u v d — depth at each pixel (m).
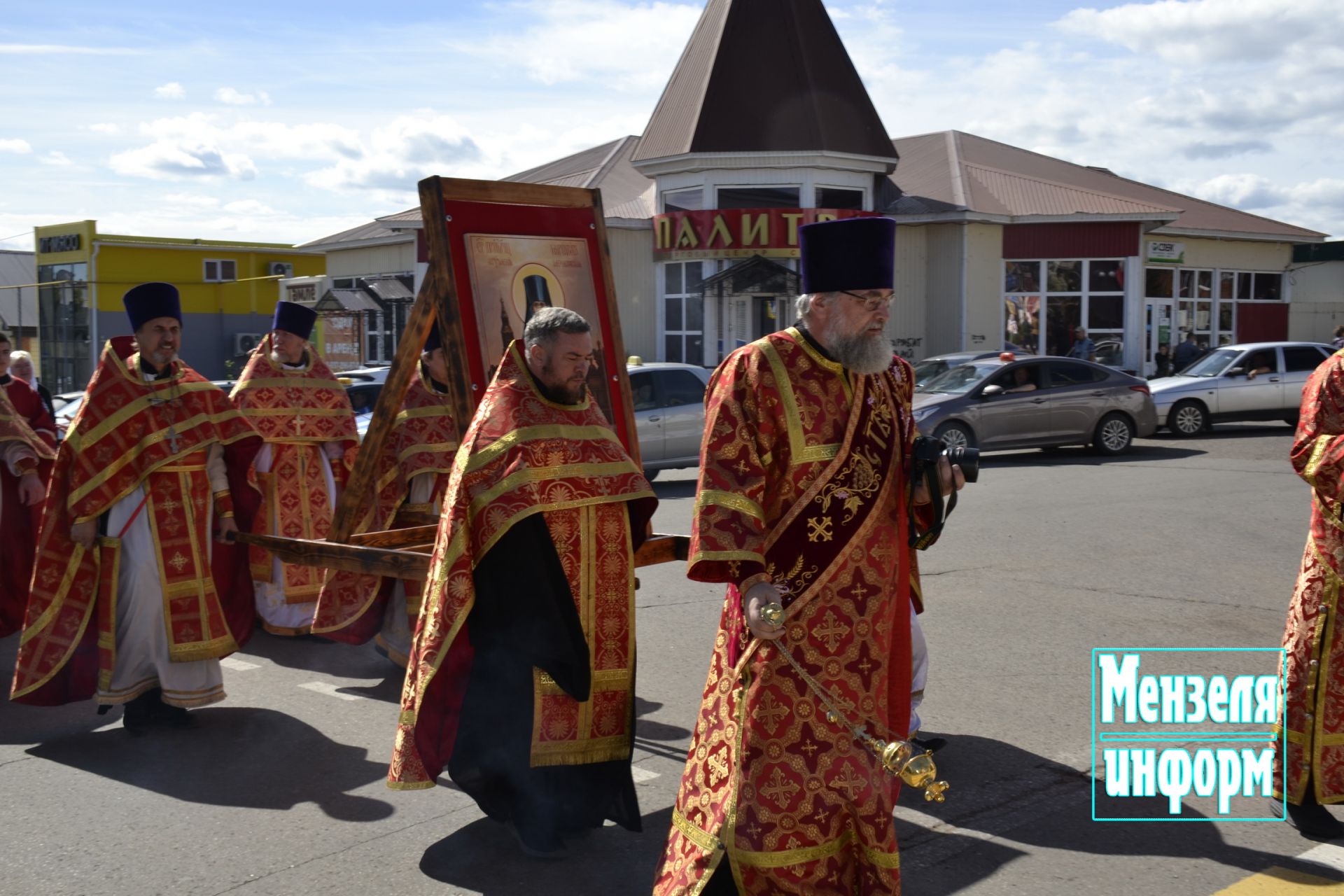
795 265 24.42
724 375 3.21
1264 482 14.73
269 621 7.86
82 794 5.02
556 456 4.27
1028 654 6.93
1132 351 27.19
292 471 7.83
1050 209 27.36
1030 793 4.87
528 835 4.30
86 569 5.86
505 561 4.16
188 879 4.16
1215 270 31.73
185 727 5.95
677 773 5.21
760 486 3.14
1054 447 19.52
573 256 5.58
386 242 30.73
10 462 6.67
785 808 3.13
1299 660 4.37
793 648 3.14
